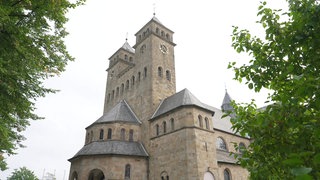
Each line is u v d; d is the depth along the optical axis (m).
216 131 43.09
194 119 32.75
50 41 16.33
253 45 7.85
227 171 36.81
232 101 7.48
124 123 38.56
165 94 43.97
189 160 29.94
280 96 5.39
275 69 6.95
